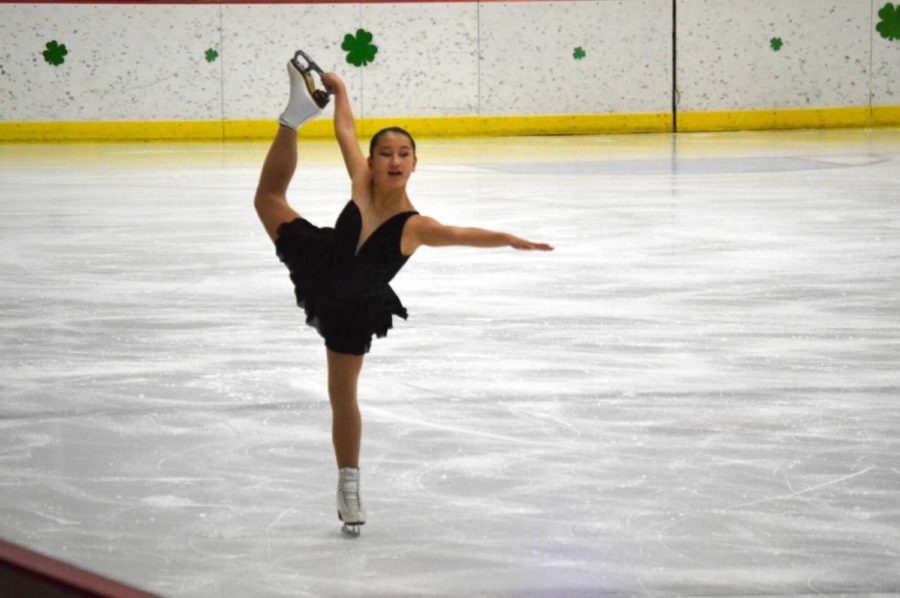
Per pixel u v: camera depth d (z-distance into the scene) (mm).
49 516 11742
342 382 11164
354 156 11188
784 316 21047
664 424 14734
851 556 10602
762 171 47875
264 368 17656
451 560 10609
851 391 16188
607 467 13133
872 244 29141
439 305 22203
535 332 19906
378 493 12367
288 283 24750
